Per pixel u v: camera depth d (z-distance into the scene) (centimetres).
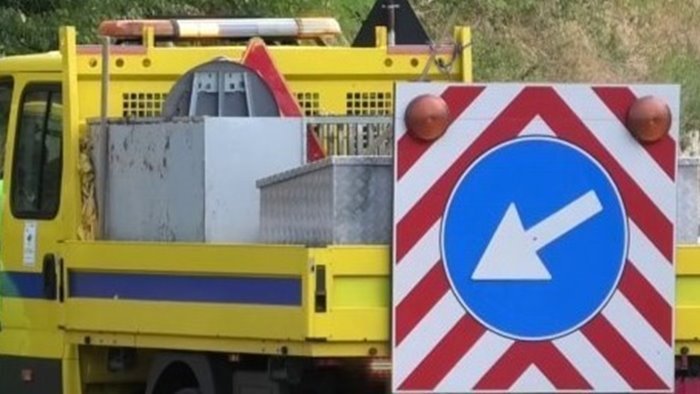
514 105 2077
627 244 2097
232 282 2194
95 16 4438
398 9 2822
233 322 2192
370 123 2412
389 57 2700
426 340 2070
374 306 2078
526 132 2078
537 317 2086
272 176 2256
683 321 2144
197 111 2484
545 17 7175
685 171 2202
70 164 2542
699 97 6781
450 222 2070
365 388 2186
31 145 2642
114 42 2717
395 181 2066
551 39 7131
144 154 2428
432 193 2069
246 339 2173
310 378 2186
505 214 2077
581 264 2089
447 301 2072
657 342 2109
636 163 2095
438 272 2070
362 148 2409
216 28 2758
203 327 2239
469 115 2069
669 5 7650
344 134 2403
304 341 2072
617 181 2094
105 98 2516
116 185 2484
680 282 2145
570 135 2081
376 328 2073
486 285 2077
